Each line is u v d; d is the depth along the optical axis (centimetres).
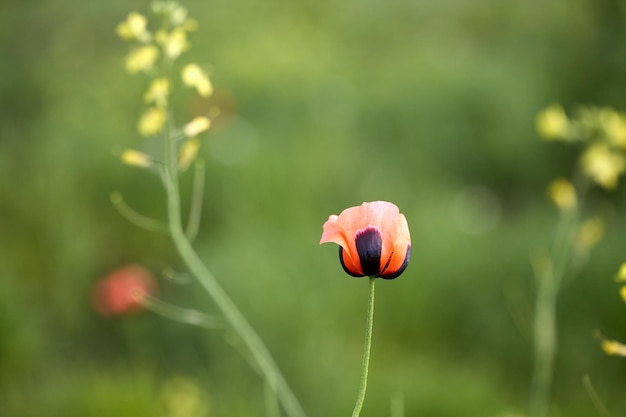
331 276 752
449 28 1647
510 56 1417
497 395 632
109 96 1063
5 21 1223
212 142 936
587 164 564
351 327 721
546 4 1447
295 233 836
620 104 1027
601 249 731
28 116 1073
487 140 1101
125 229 842
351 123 1159
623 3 1049
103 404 576
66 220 832
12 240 827
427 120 1141
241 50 1364
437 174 1060
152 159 385
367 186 949
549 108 1105
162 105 383
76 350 726
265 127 1084
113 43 1292
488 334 719
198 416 583
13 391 620
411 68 1357
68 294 775
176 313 706
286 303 694
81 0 1330
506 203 1029
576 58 1113
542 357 585
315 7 1667
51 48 1231
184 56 1272
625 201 919
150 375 636
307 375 635
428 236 806
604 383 646
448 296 740
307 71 1306
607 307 689
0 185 867
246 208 862
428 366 646
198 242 838
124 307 611
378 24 1658
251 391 631
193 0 1531
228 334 671
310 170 945
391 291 739
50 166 897
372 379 605
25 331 668
